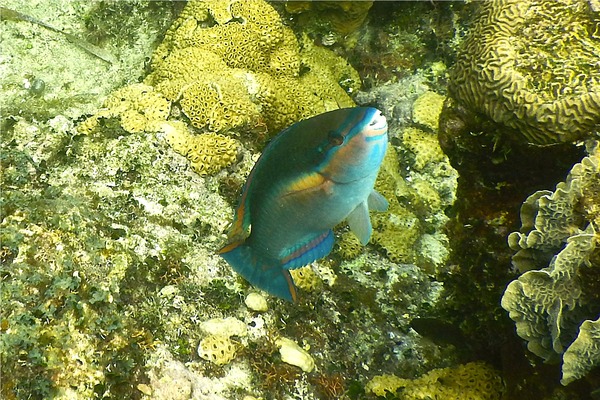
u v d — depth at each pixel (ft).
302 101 7.52
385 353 6.14
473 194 6.37
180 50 7.15
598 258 5.08
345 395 5.77
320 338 6.04
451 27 7.87
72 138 6.36
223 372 5.50
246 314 5.83
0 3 7.75
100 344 5.26
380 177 6.99
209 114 6.63
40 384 4.97
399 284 6.62
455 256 6.59
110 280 5.52
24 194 5.73
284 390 5.60
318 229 4.29
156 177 6.31
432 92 7.68
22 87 7.22
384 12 8.18
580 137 5.57
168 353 5.44
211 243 6.10
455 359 6.21
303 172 4.17
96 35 8.07
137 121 6.52
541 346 5.35
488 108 5.84
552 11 5.80
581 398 5.42
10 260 5.30
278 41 7.49
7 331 5.05
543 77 5.66
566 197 5.13
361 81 8.33
